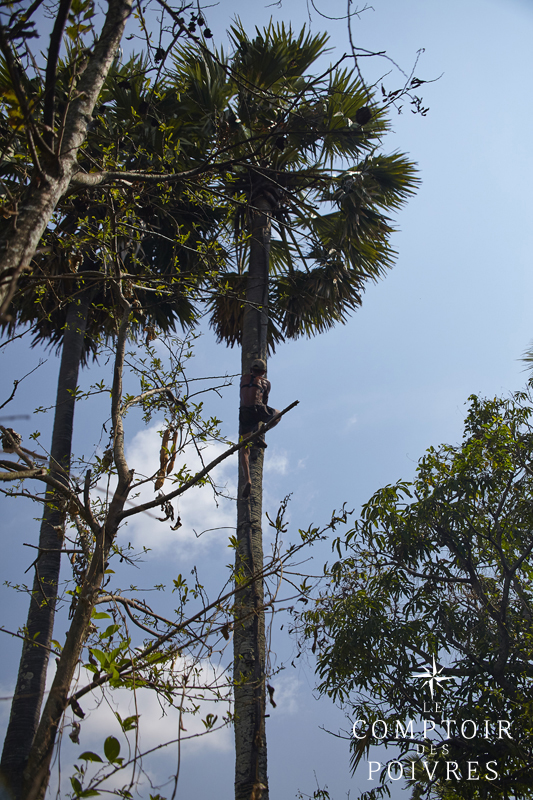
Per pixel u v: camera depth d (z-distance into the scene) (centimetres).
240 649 542
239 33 881
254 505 660
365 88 385
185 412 416
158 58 393
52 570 671
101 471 377
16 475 307
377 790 707
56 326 880
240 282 916
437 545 831
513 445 811
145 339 465
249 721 525
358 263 1006
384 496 820
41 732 255
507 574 750
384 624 750
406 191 1007
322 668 762
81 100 327
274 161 834
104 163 437
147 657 294
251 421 705
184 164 738
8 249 251
